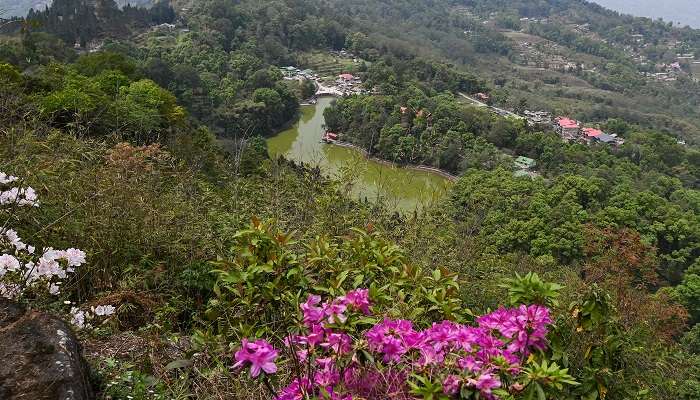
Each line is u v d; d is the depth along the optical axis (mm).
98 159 5676
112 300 3852
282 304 2955
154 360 3129
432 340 2232
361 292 2502
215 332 3588
